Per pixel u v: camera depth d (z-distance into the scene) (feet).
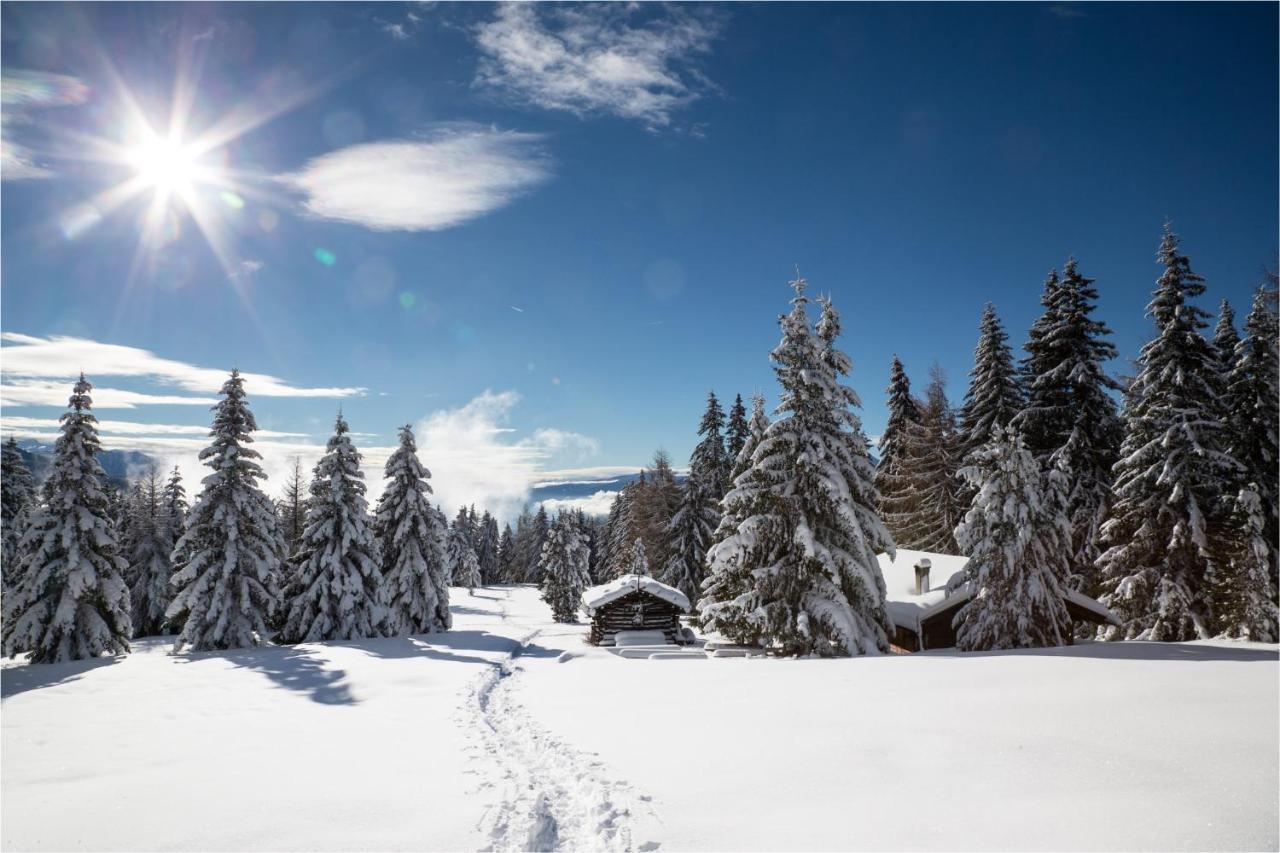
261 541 97.55
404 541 115.55
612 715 38.88
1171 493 79.30
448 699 50.88
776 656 75.66
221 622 89.71
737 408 167.02
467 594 270.87
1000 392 121.39
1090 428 98.84
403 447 119.55
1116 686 36.94
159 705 52.65
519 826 21.12
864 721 32.04
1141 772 22.18
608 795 23.45
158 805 24.40
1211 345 85.97
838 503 74.13
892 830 18.67
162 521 146.72
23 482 120.57
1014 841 17.43
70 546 86.84
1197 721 28.19
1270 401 82.02
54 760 35.55
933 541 139.95
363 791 25.18
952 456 134.82
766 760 26.45
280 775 28.27
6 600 84.94
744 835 19.19
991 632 71.20
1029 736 27.37
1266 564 73.00
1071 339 100.58
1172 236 86.69
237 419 97.25
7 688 65.87
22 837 21.48
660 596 99.40
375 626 102.42
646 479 189.88
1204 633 75.72
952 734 28.45
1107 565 84.94
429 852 19.22
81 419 90.79
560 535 173.27
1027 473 73.10
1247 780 20.74
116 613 91.25
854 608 75.46
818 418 80.38
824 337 83.46
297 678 63.67
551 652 91.09
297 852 19.30
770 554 78.95
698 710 38.22
